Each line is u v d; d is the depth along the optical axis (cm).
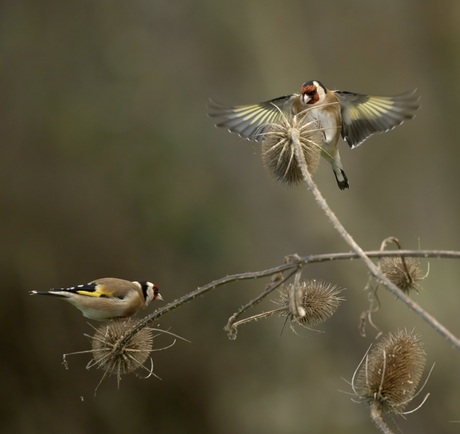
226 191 1667
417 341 501
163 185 1642
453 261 1655
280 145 532
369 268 411
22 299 1485
